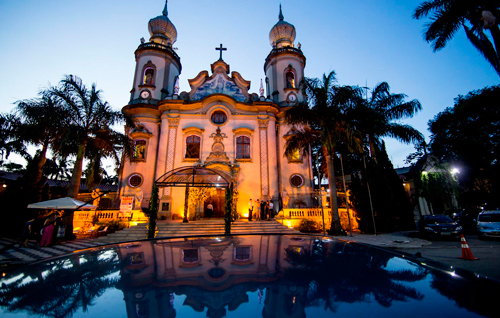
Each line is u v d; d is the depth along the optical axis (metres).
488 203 21.05
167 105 19.70
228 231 12.14
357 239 12.56
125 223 15.10
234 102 20.19
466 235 14.39
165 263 1.33
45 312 0.71
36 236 13.52
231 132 19.83
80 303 0.78
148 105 20.25
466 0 11.65
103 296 0.85
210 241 2.04
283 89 22.66
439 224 12.82
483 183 21.67
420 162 20.31
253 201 18.23
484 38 11.17
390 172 17.11
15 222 14.52
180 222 15.16
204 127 19.77
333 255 1.51
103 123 14.38
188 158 18.64
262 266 1.26
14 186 15.22
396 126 16.58
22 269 1.27
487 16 10.73
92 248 1.84
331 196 14.38
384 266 1.27
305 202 19.33
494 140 19.50
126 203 15.29
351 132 13.73
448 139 22.44
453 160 22.25
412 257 1.48
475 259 7.76
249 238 2.20
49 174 28.19
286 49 24.02
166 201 17.23
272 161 19.36
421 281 1.04
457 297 0.84
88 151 14.88
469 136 20.97
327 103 14.77
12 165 28.64
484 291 0.92
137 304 0.76
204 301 0.77
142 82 21.80
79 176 14.03
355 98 14.64
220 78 21.77
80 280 1.05
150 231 11.66
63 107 13.79
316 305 0.74
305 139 15.73
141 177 18.67
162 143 18.94
